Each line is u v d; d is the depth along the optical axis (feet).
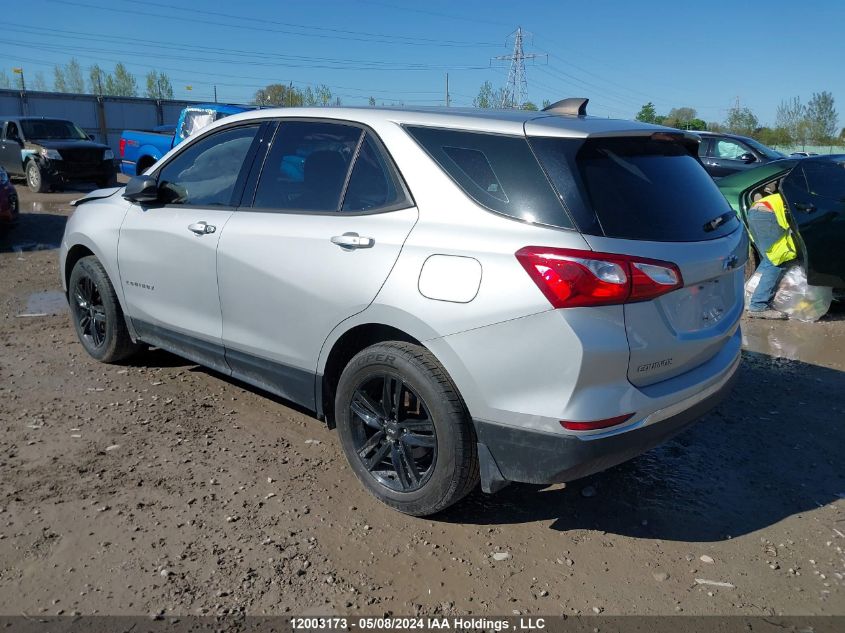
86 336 17.22
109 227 15.46
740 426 14.58
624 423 9.14
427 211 10.17
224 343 13.16
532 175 9.45
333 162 11.66
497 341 9.21
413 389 10.09
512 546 10.20
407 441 10.43
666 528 10.83
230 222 12.77
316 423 14.02
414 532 10.43
